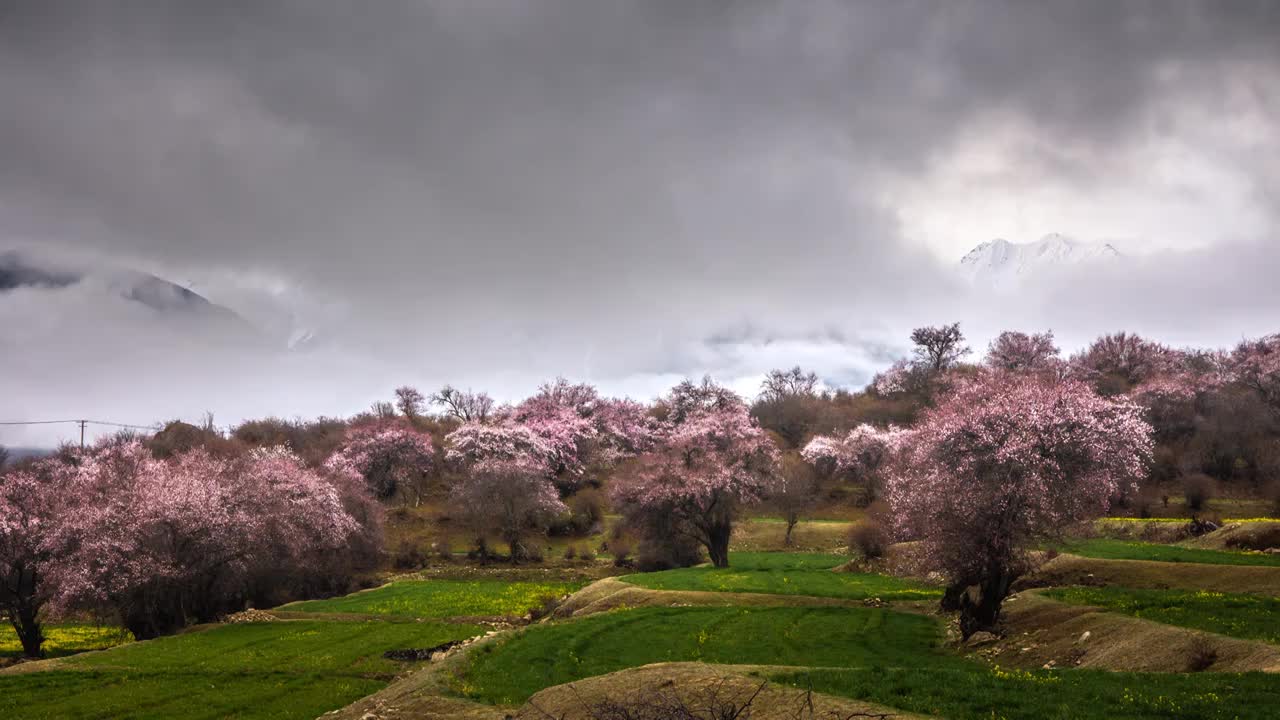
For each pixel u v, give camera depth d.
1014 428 37.78
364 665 39.50
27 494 60.81
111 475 66.31
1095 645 29.88
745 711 21.27
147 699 33.47
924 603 46.16
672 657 34.38
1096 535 39.38
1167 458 96.62
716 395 151.50
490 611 55.56
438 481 128.75
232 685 35.78
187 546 57.28
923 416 46.50
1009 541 35.59
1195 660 25.41
